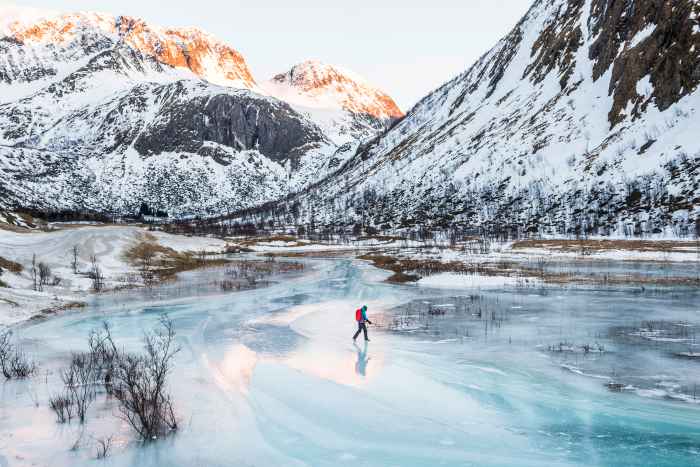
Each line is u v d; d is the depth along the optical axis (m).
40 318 26.41
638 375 13.96
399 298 31.62
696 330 19.66
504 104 153.38
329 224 145.88
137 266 52.66
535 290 32.81
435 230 108.62
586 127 108.88
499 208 104.44
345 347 18.33
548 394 12.48
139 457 9.07
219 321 25.17
